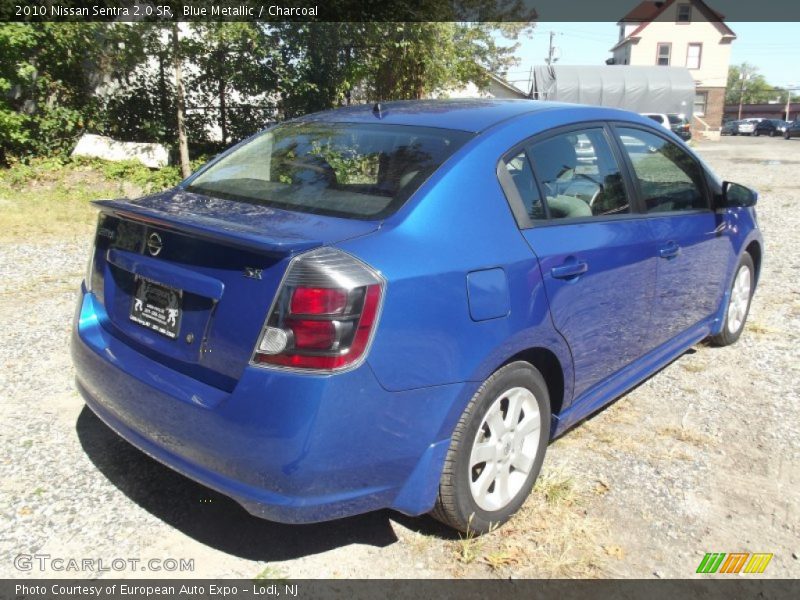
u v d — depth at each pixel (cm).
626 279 349
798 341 532
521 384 295
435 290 254
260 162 338
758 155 2792
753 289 543
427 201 273
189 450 254
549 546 288
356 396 237
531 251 293
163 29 1209
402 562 276
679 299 414
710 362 489
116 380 282
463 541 284
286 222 269
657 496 325
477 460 279
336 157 315
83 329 312
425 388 253
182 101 1209
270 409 233
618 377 373
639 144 393
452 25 1403
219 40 1212
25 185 1054
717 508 318
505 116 331
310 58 1288
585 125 356
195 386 255
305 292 233
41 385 412
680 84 3772
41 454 339
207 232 249
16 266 666
